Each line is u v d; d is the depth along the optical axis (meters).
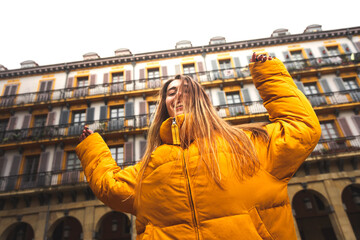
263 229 0.65
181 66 18.91
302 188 12.85
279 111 0.81
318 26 20.73
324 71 16.91
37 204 13.66
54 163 14.70
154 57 19.36
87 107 17.36
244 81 17.25
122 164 14.73
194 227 0.66
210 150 0.74
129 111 16.55
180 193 0.70
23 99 17.88
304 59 17.53
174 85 1.10
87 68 19.23
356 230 13.67
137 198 0.80
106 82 18.44
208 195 0.67
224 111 16.06
